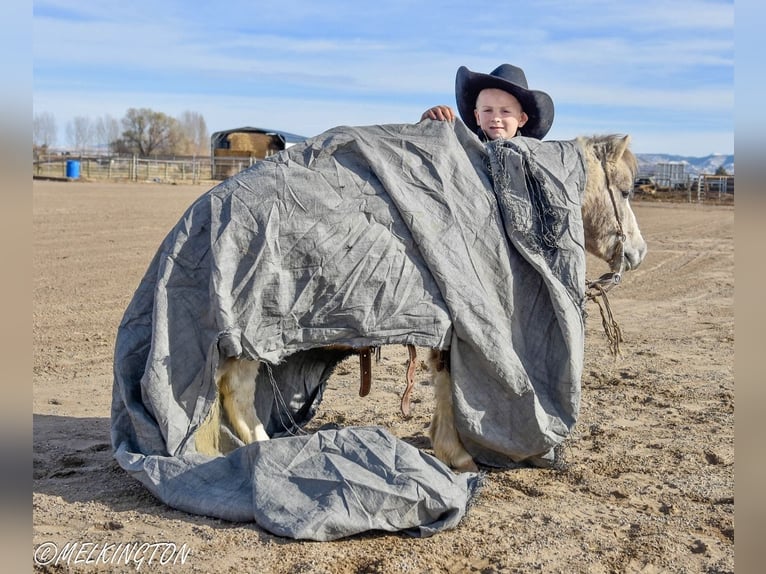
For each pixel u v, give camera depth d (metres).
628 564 4.29
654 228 27.91
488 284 5.39
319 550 4.32
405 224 5.18
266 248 4.93
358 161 5.27
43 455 5.88
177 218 24.02
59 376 8.42
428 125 5.48
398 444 4.78
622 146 6.20
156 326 4.93
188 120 109.69
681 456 6.05
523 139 5.73
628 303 13.79
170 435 4.91
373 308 5.09
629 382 8.42
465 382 5.30
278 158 5.22
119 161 54.41
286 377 6.12
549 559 4.31
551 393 5.50
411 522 4.54
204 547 4.32
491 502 5.11
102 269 15.00
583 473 5.65
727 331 11.37
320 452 4.73
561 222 5.51
